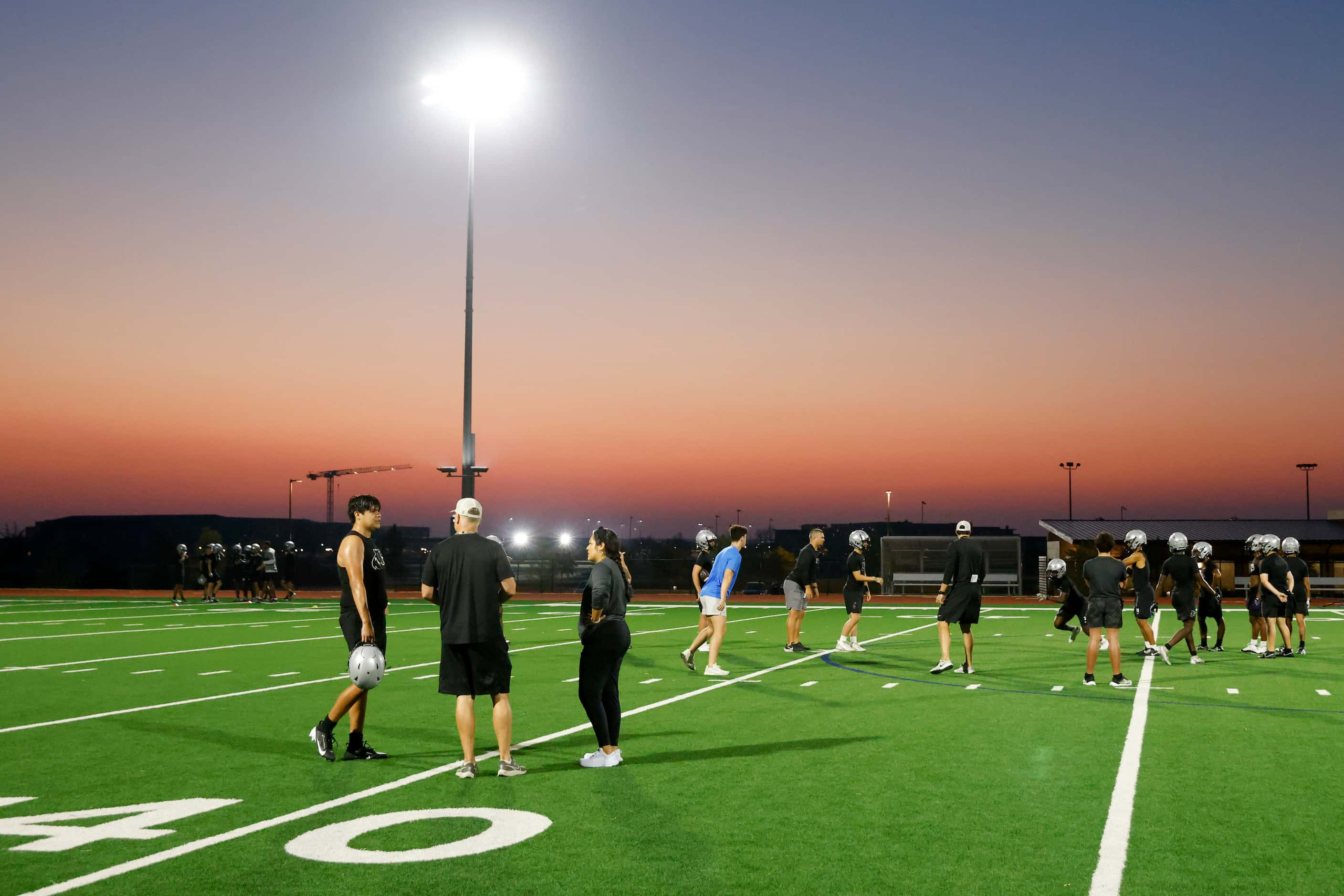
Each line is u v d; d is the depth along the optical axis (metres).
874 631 21.39
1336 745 8.86
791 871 5.49
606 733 8.09
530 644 19.06
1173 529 39.34
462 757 8.48
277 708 11.23
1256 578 16.47
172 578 47.81
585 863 5.63
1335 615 27.08
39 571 49.47
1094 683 12.80
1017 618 25.84
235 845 5.97
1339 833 6.19
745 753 8.59
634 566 43.88
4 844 6.02
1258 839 6.09
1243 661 15.55
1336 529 38.97
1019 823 6.43
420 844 5.98
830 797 7.07
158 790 7.39
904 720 10.17
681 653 16.92
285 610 30.16
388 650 17.75
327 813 6.71
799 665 15.18
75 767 8.16
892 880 5.35
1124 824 6.40
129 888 5.24
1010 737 9.28
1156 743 8.97
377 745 9.05
